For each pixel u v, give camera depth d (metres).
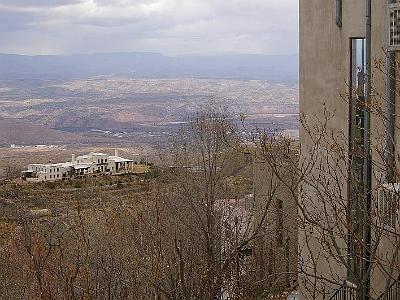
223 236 13.55
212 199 14.71
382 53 9.48
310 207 10.69
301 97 12.70
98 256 8.80
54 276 8.48
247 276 11.02
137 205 12.95
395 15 8.69
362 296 7.49
